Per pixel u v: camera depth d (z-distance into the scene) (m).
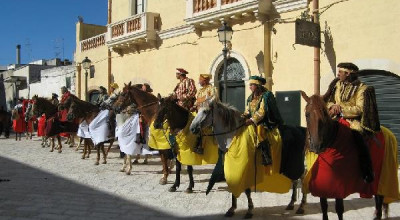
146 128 10.53
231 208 6.69
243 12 13.84
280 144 6.75
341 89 5.42
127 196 8.17
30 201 7.71
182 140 8.20
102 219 6.50
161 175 10.66
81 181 9.77
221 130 6.61
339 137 5.00
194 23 15.70
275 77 13.49
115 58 22.22
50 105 15.73
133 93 9.70
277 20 13.35
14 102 38.41
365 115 5.16
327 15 11.84
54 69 30.61
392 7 10.38
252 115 6.80
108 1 22.84
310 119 4.78
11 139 23.36
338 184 4.94
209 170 11.50
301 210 6.88
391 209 7.20
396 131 10.68
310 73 12.45
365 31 10.96
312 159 5.37
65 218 6.55
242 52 14.39
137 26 19.55
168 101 8.18
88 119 13.31
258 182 6.45
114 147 17.66
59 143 15.86
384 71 10.76
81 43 25.64
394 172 6.00
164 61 18.64
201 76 8.78
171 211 7.02
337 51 11.60
